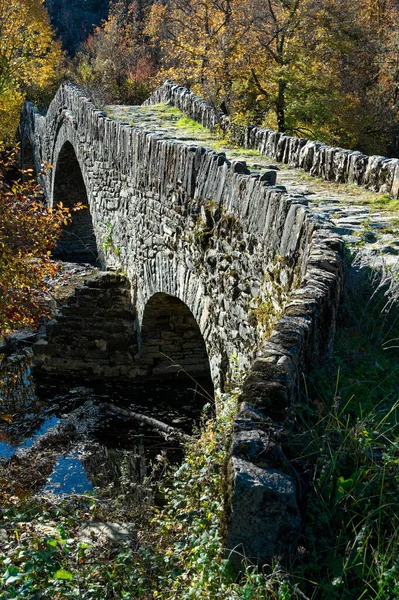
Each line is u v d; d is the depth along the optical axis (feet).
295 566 9.70
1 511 23.65
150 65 159.63
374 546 10.16
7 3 133.08
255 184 23.76
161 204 37.96
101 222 55.93
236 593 9.34
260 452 10.50
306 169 40.11
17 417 44.04
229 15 94.07
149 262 42.14
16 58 140.36
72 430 41.22
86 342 49.80
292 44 90.43
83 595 14.32
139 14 197.36
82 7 246.06
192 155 32.07
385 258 21.47
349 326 17.46
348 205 30.22
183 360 48.52
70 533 20.34
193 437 24.17
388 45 110.83
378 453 11.93
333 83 95.76
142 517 23.88
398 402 13.60
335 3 97.30
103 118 53.72
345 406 12.96
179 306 45.60
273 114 90.74
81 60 181.47
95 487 30.22
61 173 88.89
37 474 33.55
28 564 14.03
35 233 38.47
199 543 12.98
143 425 42.29
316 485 10.86
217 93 88.69
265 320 21.90
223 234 27.37
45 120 96.58
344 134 102.78
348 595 9.46
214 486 15.42
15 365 51.88
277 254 21.20
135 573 15.39
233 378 24.67
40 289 40.63
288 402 11.82
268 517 9.70
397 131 108.88
